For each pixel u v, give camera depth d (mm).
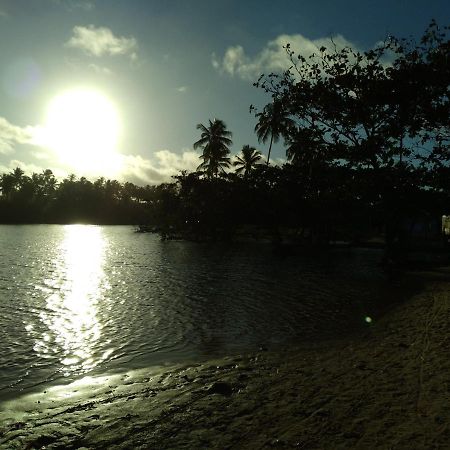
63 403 6699
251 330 11969
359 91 24531
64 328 12125
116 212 136625
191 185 57156
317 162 27719
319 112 26141
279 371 8109
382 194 27156
